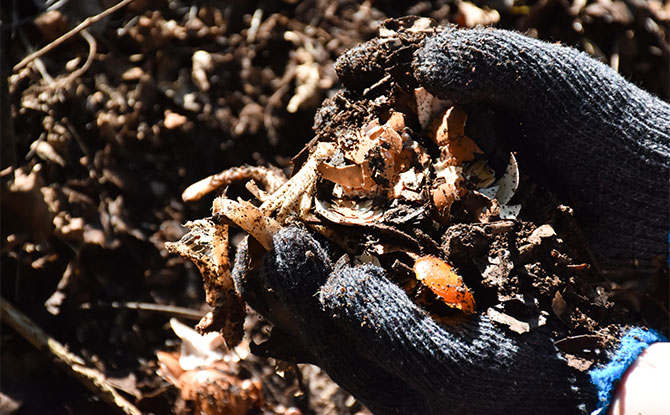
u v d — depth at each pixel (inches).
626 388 27.9
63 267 36.7
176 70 39.2
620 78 29.6
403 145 29.0
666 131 29.1
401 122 29.3
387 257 28.4
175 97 38.6
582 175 29.2
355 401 35.9
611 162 29.0
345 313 27.9
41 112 38.2
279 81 39.5
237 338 29.6
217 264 28.9
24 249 36.7
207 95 38.8
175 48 39.4
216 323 29.3
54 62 39.4
